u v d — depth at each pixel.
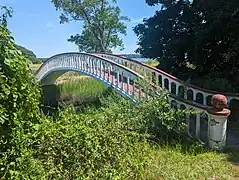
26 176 3.17
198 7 11.59
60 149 3.83
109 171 3.82
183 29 13.05
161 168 4.52
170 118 6.03
